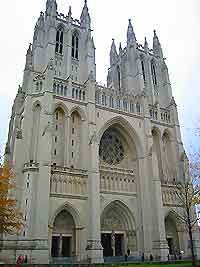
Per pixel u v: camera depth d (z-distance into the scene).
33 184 61.97
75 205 66.25
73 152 73.94
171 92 103.94
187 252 78.88
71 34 92.12
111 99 86.12
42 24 89.81
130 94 91.12
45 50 84.44
